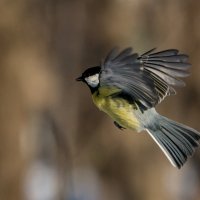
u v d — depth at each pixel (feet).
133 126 24.76
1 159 44.73
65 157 49.70
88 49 48.80
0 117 44.34
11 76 44.24
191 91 47.85
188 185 51.26
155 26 47.62
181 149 24.11
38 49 45.83
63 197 49.98
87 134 48.88
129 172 47.39
